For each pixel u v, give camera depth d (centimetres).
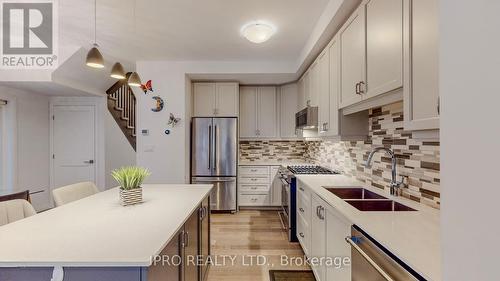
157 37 312
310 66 359
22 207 173
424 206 166
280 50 359
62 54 348
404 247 103
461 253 51
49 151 500
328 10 237
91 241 114
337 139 278
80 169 505
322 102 300
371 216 144
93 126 506
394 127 208
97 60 200
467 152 50
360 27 194
